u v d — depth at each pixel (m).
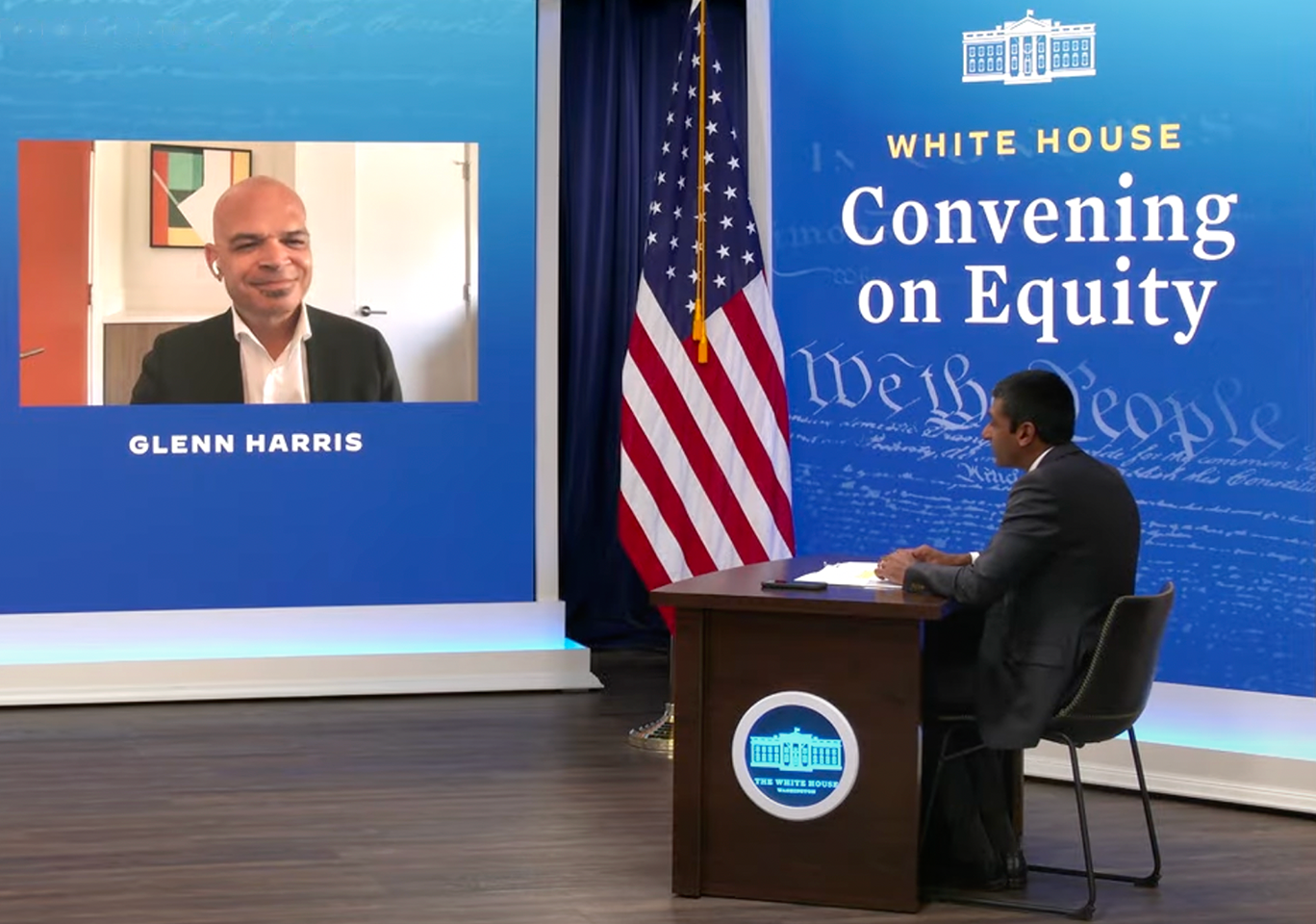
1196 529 5.29
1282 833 4.89
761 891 4.16
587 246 7.82
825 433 5.98
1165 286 5.33
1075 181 5.48
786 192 6.04
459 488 7.01
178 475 6.84
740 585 4.30
